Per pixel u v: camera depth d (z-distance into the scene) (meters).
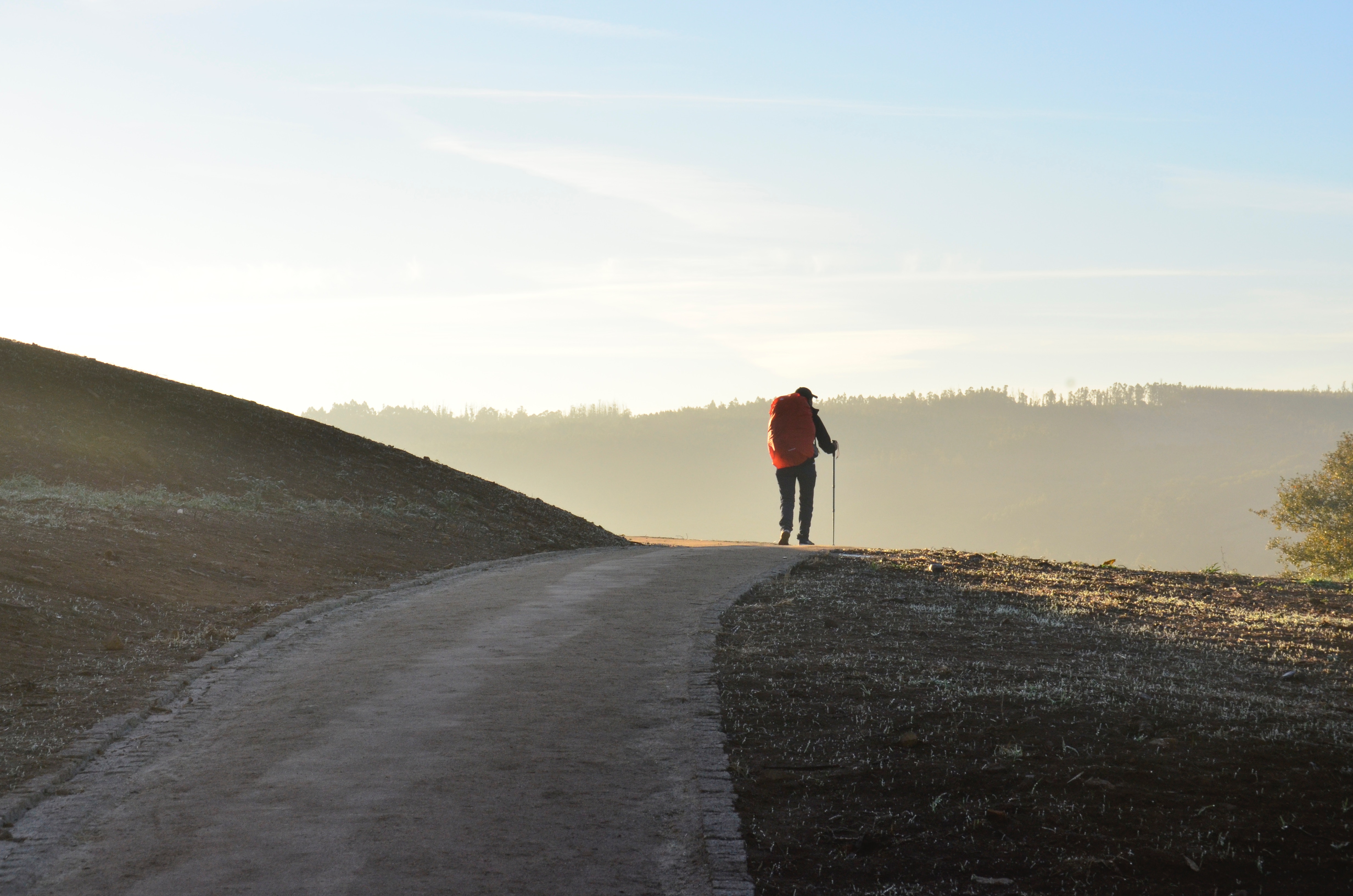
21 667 9.33
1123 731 7.48
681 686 9.08
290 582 15.33
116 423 25.16
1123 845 5.56
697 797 6.34
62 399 25.67
